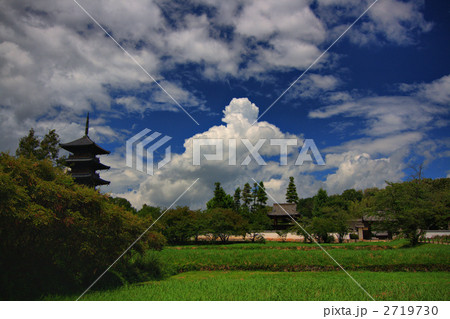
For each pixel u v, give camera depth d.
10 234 8.20
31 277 8.97
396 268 16.81
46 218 7.91
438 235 27.52
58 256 9.65
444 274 15.11
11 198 7.42
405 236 26.25
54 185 9.02
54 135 20.36
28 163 9.09
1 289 8.13
